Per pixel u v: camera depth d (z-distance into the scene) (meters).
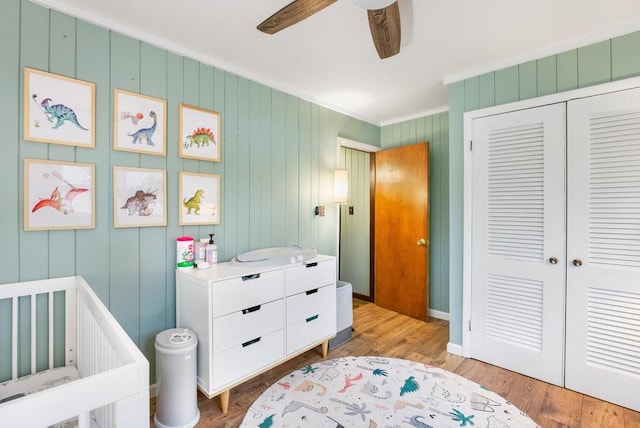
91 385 0.72
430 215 3.51
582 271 1.97
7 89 1.48
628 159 1.82
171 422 1.63
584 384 1.96
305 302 2.30
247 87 2.46
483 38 1.97
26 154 1.53
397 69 2.41
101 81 1.75
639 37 1.79
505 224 2.27
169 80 2.02
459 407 1.83
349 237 4.33
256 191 2.53
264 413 1.78
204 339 1.75
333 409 1.81
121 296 1.83
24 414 0.64
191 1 1.61
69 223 1.65
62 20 1.62
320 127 3.09
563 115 2.02
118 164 1.81
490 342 2.34
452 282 2.56
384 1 1.22
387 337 2.89
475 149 2.40
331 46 2.07
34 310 1.56
